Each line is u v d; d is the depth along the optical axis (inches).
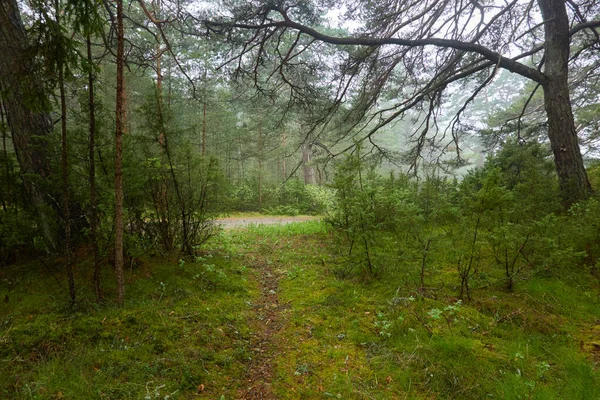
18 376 103.8
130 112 627.2
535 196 255.6
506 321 145.2
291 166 1216.8
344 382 112.5
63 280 174.9
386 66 413.7
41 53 128.5
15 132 193.8
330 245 295.1
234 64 417.7
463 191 269.3
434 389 106.0
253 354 133.4
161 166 200.4
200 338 136.6
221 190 233.6
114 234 168.4
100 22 136.3
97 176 169.9
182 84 712.4
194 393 107.3
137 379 108.3
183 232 222.7
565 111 302.7
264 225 460.1
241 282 208.7
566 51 312.8
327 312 166.1
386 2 369.1
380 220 260.4
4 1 185.2
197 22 348.2
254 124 903.1
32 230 175.8
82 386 101.6
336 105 410.0
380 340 137.3
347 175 249.1
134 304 154.3
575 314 151.3
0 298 158.4
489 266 201.5
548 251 184.1
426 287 179.6
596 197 262.1
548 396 98.5
